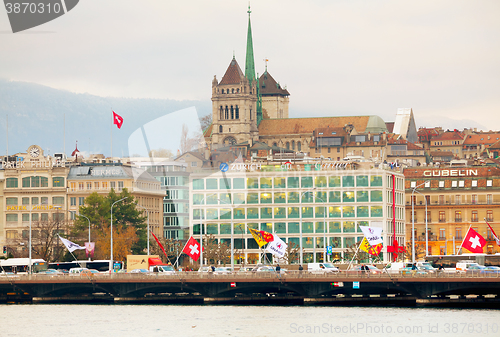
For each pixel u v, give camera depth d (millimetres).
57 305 182375
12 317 158750
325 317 150000
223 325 143000
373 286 165750
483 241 191000
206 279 174125
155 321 150125
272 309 165000
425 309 160875
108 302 187875
